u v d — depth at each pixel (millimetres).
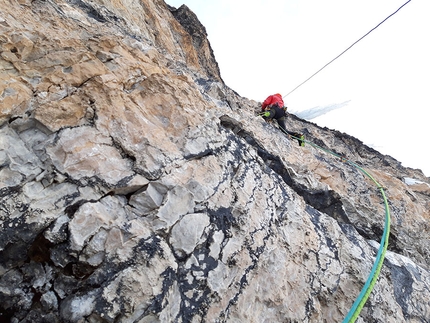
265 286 2500
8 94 2018
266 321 2393
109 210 2049
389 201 4852
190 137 2676
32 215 1818
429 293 3643
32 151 1976
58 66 2424
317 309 2705
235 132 3906
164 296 1919
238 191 2746
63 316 1753
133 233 1996
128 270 1878
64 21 3137
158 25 7992
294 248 2893
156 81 2836
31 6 2977
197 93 3232
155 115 2680
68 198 1944
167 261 2025
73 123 2146
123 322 1799
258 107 7898
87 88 2346
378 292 3121
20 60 2305
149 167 2285
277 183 3305
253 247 2559
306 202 3875
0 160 1846
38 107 2059
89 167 2062
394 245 4457
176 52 8484
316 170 4832
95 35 3219
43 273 1841
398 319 3100
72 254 1834
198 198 2393
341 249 3271
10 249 1768
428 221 5125
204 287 2150
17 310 1777
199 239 2256
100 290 1798
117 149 2262
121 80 2672
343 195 4418
